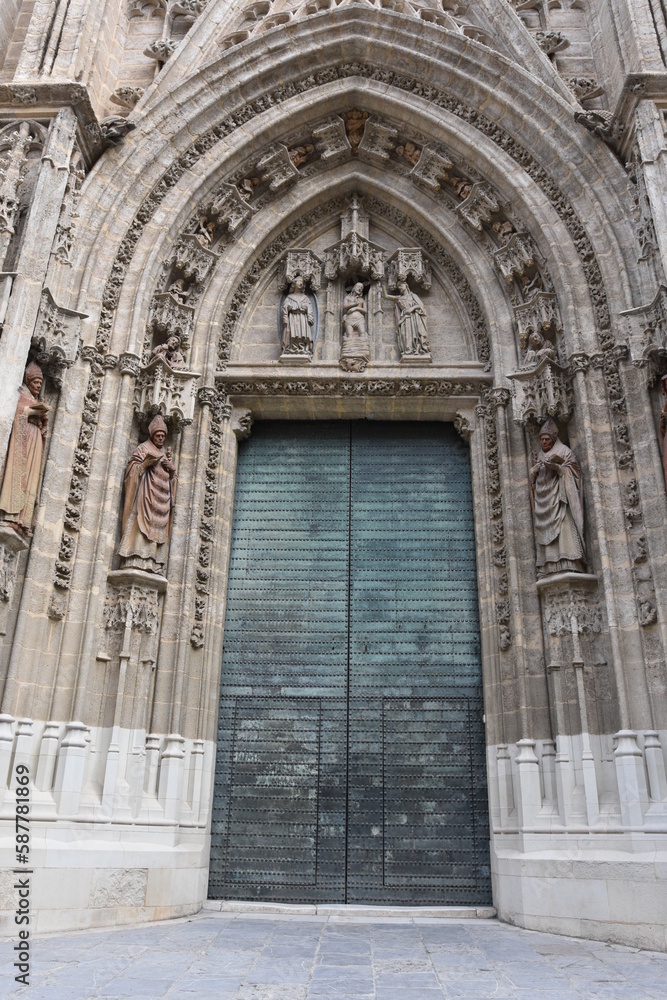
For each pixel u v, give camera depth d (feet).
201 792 35.96
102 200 41.19
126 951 25.40
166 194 43.09
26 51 41.60
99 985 20.63
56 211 36.96
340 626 41.16
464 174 45.29
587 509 37.06
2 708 31.17
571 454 37.68
